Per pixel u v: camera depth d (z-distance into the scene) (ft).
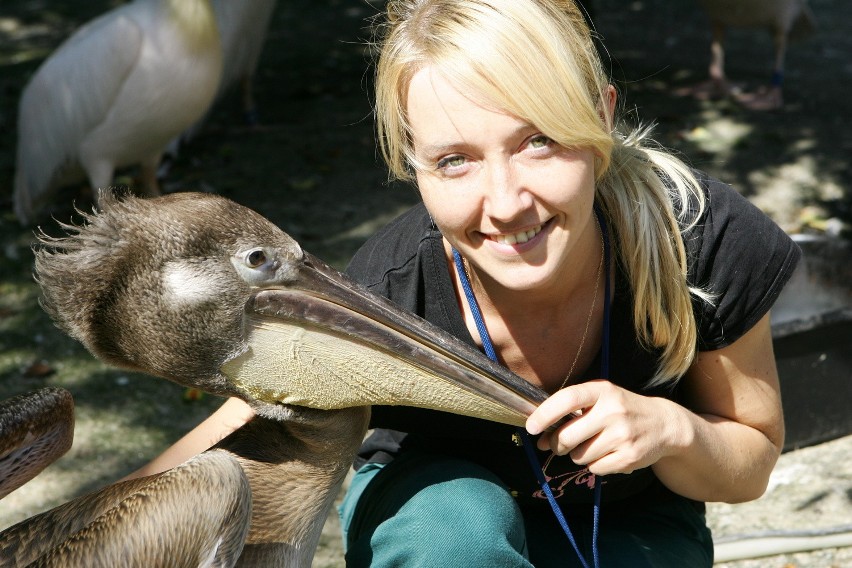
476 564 3.13
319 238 8.73
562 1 3.17
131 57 8.29
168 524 3.18
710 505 5.35
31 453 3.62
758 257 3.41
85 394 6.53
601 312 3.45
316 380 3.39
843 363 5.62
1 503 5.49
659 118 11.33
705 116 11.44
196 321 3.36
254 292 3.37
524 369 3.55
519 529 3.28
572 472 3.56
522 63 2.94
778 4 11.31
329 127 11.35
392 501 3.43
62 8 15.97
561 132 2.97
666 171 3.40
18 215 9.02
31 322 7.46
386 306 3.38
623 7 16.19
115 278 3.37
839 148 10.54
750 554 4.91
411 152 3.21
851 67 13.28
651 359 3.46
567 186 3.07
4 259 8.46
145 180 9.11
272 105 12.10
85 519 3.40
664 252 3.30
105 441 6.03
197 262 3.35
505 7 2.99
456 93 2.99
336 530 5.33
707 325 3.44
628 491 3.66
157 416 6.31
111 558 3.14
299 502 3.53
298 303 3.36
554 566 3.58
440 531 3.18
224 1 10.31
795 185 9.70
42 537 3.38
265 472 3.52
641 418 3.18
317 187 9.78
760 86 12.45
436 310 3.52
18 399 3.50
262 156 10.57
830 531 4.94
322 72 13.23
